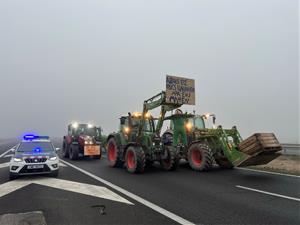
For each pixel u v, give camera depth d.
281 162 14.78
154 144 12.33
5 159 17.39
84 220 5.37
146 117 13.26
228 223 5.22
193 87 12.99
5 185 8.72
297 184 8.74
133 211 5.95
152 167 13.21
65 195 7.37
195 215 5.68
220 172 11.53
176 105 12.54
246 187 8.34
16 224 5.14
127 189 8.14
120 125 13.96
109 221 5.32
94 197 7.15
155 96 12.73
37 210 6.01
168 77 12.27
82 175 10.81
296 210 6.01
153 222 5.26
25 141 10.94
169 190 7.98
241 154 10.35
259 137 9.84
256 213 5.80
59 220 5.37
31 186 8.55
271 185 8.62
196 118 14.66
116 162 13.40
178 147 13.20
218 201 6.74
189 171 11.92
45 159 9.92
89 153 17.61
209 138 12.41
